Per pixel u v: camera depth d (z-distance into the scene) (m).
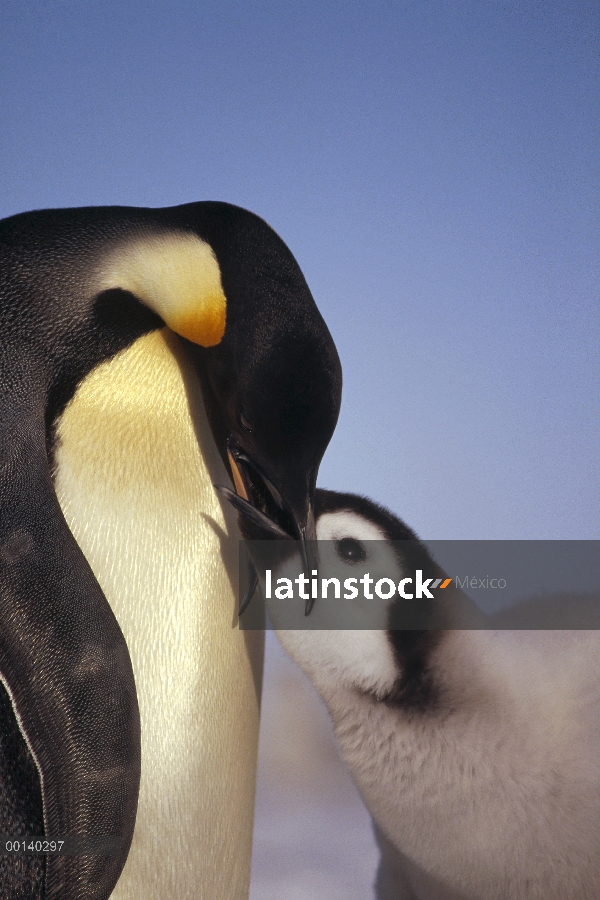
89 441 6.07
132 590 6.13
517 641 7.97
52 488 5.62
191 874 6.34
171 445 6.35
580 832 7.18
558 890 7.37
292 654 8.02
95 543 6.06
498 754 7.42
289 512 6.15
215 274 6.08
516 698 7.56
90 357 6.03
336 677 7.90
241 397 5.97
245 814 6.91
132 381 6.21
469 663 7.71
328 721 8.85
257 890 9.35
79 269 6.04
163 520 6.24
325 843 10.75
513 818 7.35
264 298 5.93
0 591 5.27
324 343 5.90
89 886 5.25
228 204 6.43
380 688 7.80
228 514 6.67
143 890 6.16
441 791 7.56
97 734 5.26
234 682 6.65
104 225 6.27
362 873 9.80
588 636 7.88
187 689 6.25
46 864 5.26
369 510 8.42
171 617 6.22
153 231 6.23
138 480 6.20
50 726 5.25
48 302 5.93
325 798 12.14
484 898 7.66
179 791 6.21
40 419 5.72
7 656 5.27
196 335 6.11
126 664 5.48
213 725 6.43
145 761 6.10
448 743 7.56
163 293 6.09
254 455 6.14
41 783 5.30
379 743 7.79
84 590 5.44
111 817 5.28
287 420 5.89
